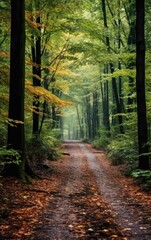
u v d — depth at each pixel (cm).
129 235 608
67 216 757
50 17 1800
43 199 949
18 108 1210
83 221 711
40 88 1509
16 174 1183
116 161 2106
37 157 1869
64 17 1789
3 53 1430
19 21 1200
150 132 1809
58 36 2084
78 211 812
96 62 1920
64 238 590
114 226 671
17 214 750
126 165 1811
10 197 916
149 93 1744
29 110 1641
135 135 1906
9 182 1104
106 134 3862
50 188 1158
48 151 2214
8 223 676
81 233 621
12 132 1216
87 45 1866
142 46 1388
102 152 3366
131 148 1883
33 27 1491
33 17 1756
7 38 1736
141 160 1421
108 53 1894
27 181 1184
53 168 1805
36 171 1539
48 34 1972
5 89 1485
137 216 755
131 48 2147
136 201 944
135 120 1859
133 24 2186
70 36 2084
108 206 878
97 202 938
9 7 1434
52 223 692
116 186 1261
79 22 1791
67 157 2748
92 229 648
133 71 1870
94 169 1925
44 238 589
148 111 1717
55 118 4147
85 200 967
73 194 1072
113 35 2742
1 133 1659
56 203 908
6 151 1066
